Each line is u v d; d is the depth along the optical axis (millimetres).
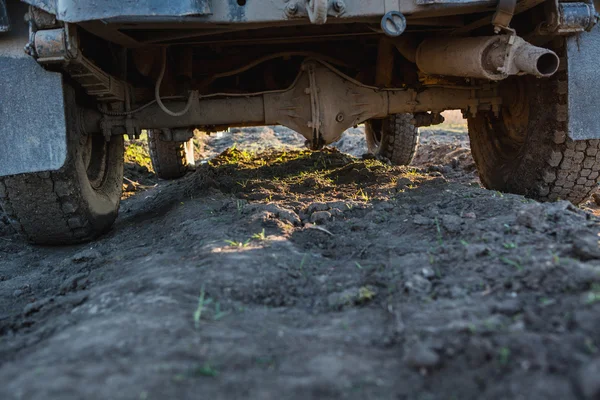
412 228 3527
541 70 3701
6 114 3695
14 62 3672
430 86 4914
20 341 2451
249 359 2025
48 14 3484
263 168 6711
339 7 3461
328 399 1803
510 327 2051
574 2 3842
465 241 3053
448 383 1857
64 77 3934
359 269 2939
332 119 4816
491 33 4246
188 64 4871
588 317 1992
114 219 4777
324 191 5156
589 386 1673
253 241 3314
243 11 3484
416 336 2094
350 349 2102
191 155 8344
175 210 4695
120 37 3934
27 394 1827
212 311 2428
